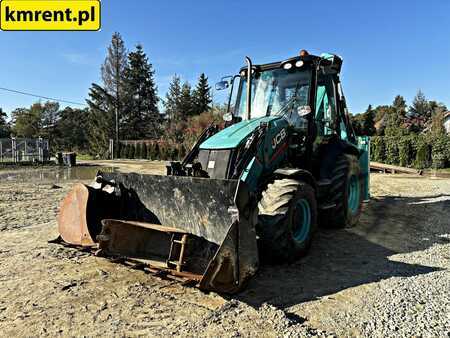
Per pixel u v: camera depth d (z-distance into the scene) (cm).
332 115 582
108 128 4041
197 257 342
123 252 356
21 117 5700
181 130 3706
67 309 283
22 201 807
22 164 2288
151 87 4741
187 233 320
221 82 571
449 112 3738
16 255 419
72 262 396
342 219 532
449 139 1839
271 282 341
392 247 462
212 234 339
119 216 413
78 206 389
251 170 380
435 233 536
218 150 404
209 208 336
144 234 381
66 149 5350
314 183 426
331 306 290
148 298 304
